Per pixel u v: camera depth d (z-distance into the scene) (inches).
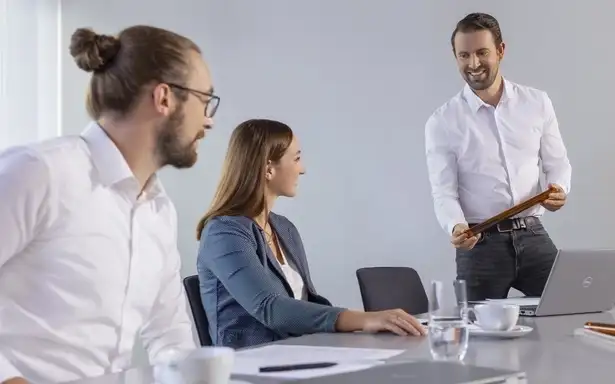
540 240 132.0
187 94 61.8
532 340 72.9
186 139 63.0
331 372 55.0
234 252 88.0
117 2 177.0
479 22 132.2
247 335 88.9
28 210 56.1
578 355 63.6
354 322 79.2
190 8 176.1
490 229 132.5
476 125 137.1
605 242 156.3
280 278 92.5
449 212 135.2
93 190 60.7
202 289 92.5
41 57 168.1
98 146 61.7
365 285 123.3
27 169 56.4
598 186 156.6
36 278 58.7
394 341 72.2
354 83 168.7
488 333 73.5
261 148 95.0
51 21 171.6
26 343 58.9
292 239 103.6
